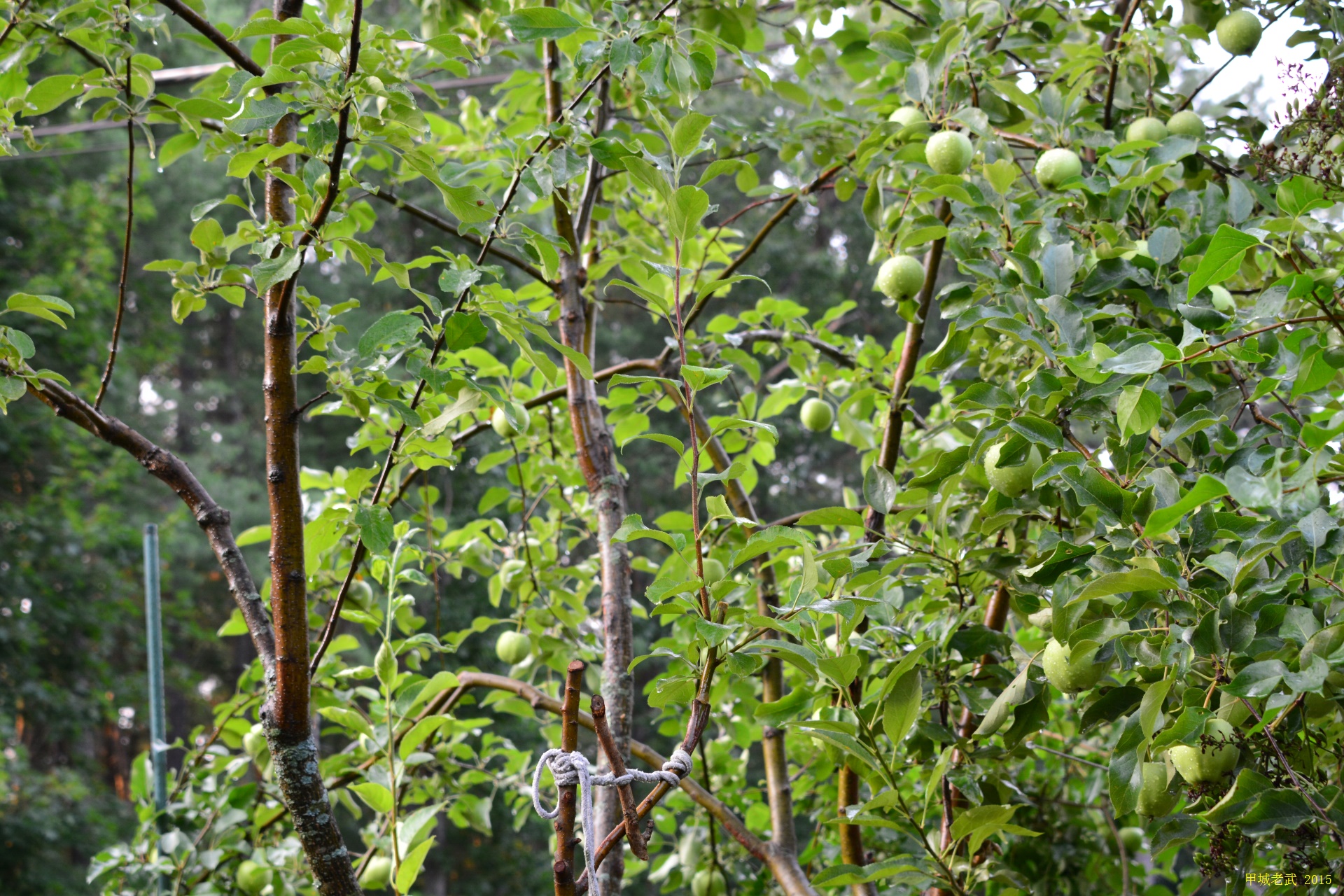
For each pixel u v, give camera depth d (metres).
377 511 1.89
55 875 10.50
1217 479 1.28
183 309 2.01
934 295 2.47
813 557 1.55
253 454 15.40
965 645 2.13
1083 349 1.79
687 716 3.15
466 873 11.98
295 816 1.83
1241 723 1.54
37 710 10.87
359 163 2.50
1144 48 2.39
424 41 1.91
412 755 2.49
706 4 2.88
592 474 2.51
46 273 11.66
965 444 2.18
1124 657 1.68
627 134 2.72
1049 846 2.71
